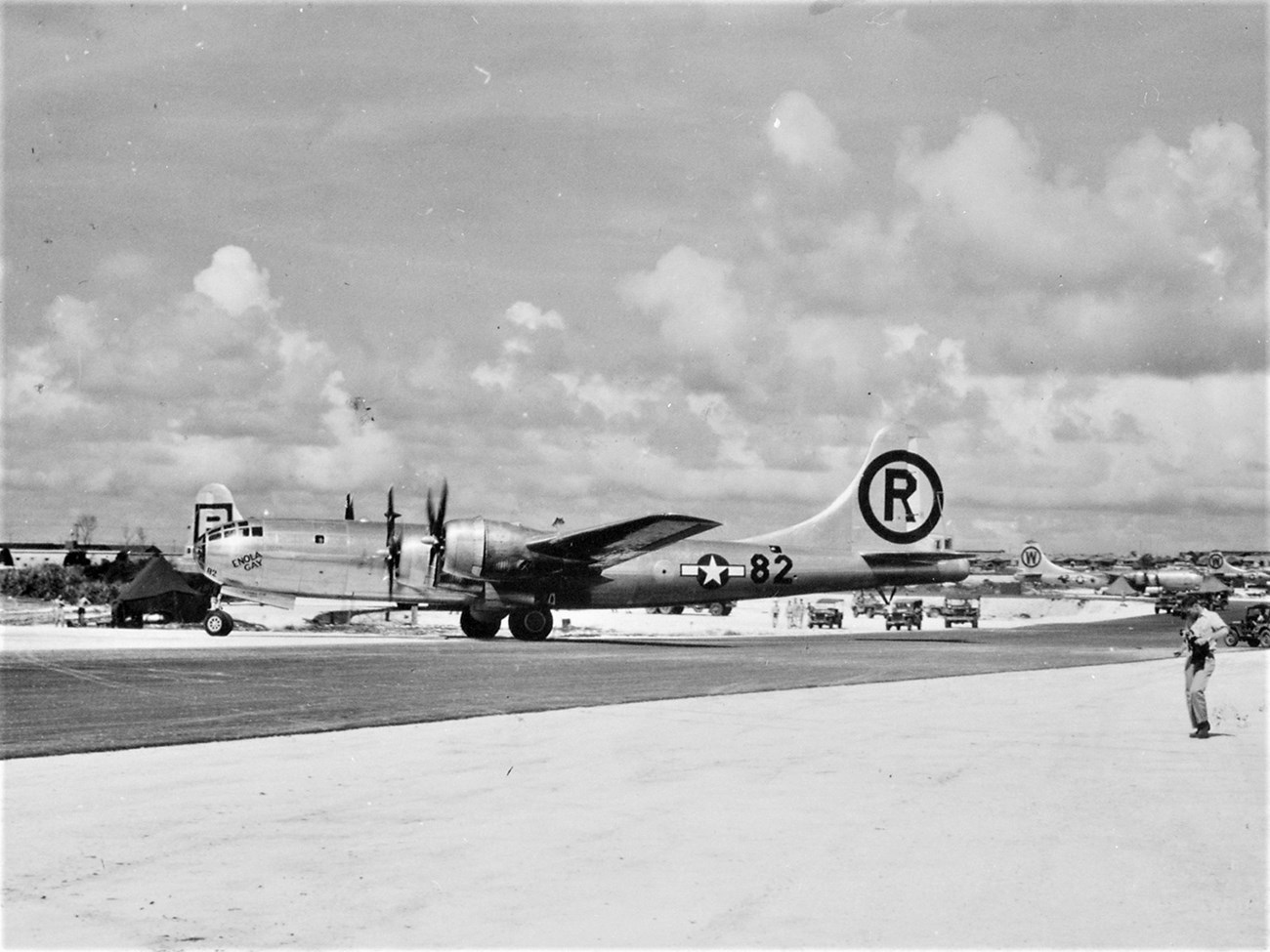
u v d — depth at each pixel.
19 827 11.17
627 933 8.31
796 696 24.64
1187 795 13.59
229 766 14.69
